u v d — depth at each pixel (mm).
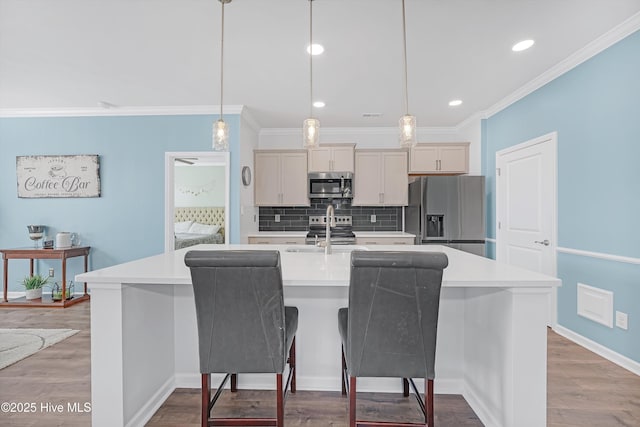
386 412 1926
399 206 5168
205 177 7609
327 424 1820
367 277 1343
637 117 2283
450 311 2123
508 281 1495
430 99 3838
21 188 4285
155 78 3236
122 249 4258
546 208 3215
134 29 2367
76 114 4219
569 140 2896
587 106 2691
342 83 3346
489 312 1772
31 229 4059
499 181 4047
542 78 3162
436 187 4219
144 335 1849
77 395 2072
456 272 1647
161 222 4223
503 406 1625
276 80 3277
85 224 4277
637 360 2312
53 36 2457
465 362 2092
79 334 3074
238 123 4113
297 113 4379
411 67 2973
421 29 2352
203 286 1419
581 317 2787
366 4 2066
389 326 1389
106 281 1592
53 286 4312
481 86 3438
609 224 2500
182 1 2039
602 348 2586
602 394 2076
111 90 3555
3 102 3949
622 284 2410
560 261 3027
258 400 2055
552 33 2408
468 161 4734
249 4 2068
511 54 2727
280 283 1415
